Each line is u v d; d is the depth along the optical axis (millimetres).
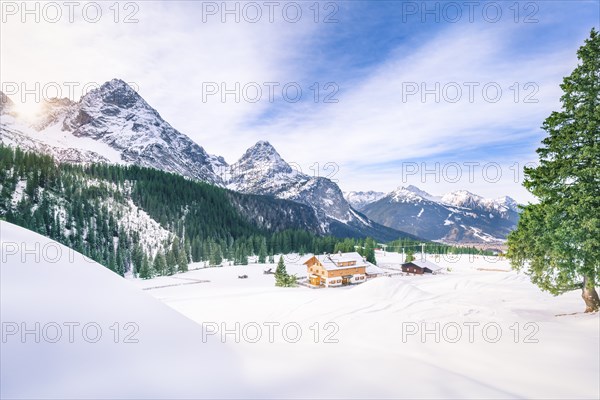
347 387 6863
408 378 7586
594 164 16562
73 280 7910
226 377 6766
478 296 28953
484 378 9516
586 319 16625
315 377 7305
